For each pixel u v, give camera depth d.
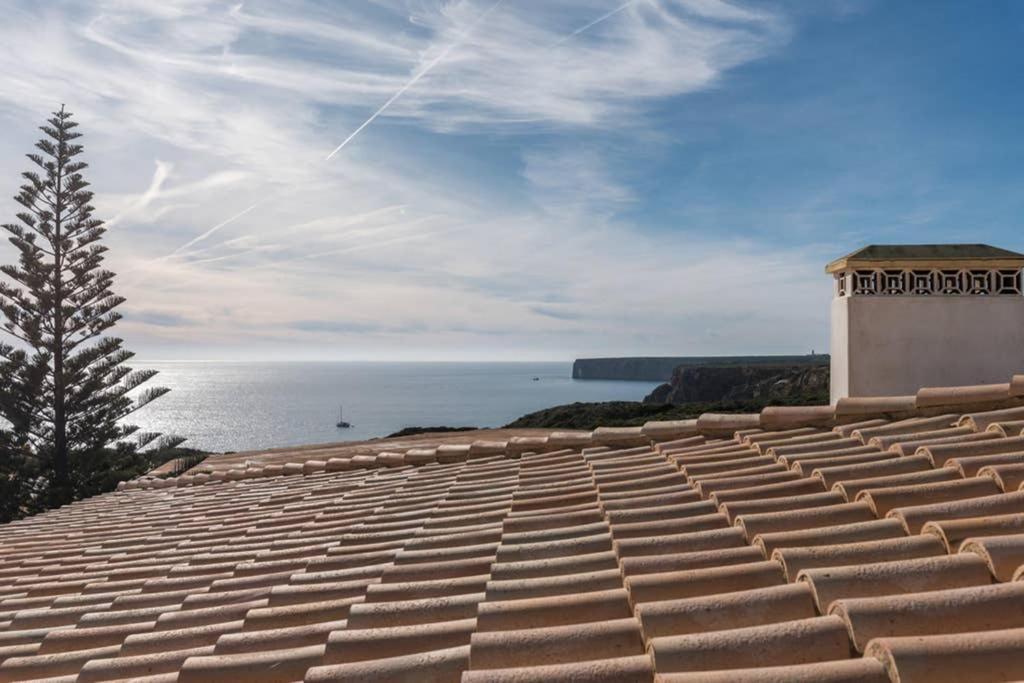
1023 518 1.91
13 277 18.53
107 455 19.86
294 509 4.79
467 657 1.79
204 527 4.70
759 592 1.76
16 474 18.47
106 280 19.67
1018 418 3.31
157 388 20.81
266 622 2.46
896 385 5.00
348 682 1.75
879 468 2.81
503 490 4.09
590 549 2.59
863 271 5.10
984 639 1.31
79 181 19.30
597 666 1.54
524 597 2.17
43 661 2.54
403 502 4.28
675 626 1.70
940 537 1.93
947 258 5.00
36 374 18.53
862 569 1.75
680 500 3.02
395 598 2.41
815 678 1.30
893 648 1.31
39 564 4.38
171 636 2.53
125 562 4.05
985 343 4.95
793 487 2.83
